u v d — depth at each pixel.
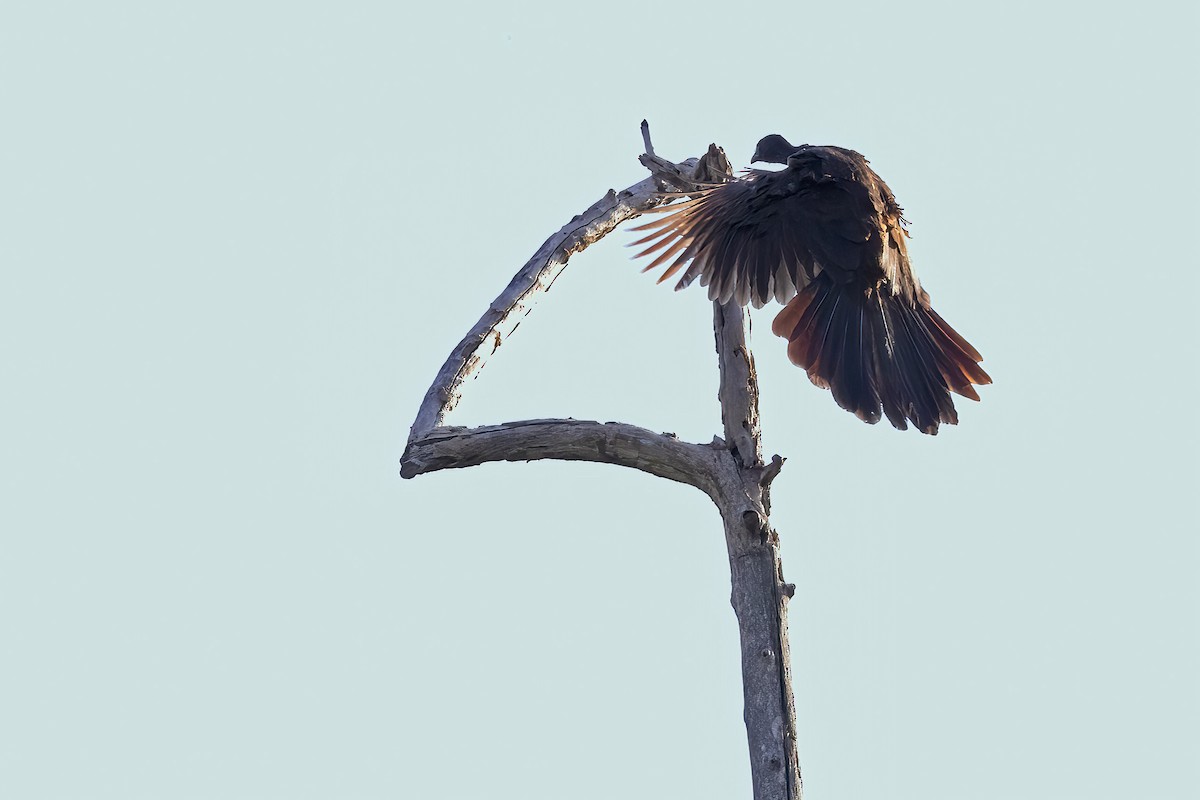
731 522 15.48
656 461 15.91
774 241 14.36
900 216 14.67
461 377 17.22
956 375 14.45
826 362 14.27
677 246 14.38
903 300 14.60
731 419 15.80
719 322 15.90
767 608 15.29
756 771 15.00
